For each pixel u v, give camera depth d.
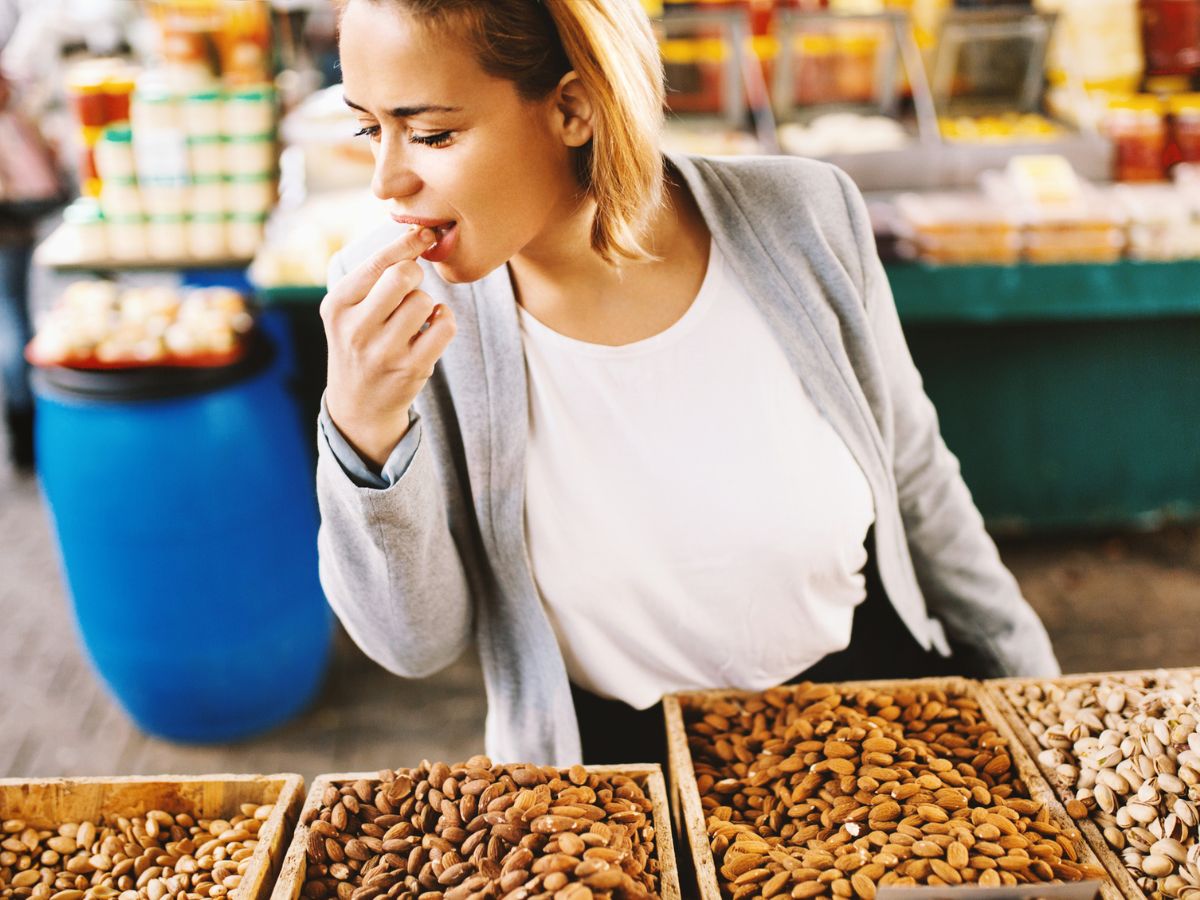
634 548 1.15
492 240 0.93
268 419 2.56
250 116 2.98
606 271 1.10
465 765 1.09
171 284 3.57
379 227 1.14
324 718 2.95
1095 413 3.43
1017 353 3.34
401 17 0.81
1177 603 3.28
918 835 1.03
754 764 1.16
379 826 1.06
